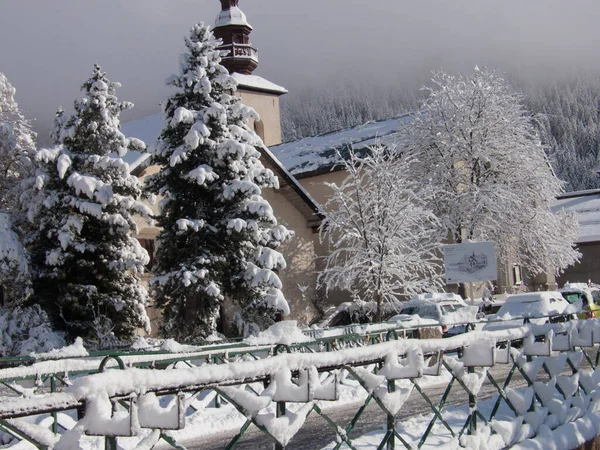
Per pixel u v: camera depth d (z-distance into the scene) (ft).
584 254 177.78
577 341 29.96
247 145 78.48
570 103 479.82
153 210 97.40
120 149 80.38
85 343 73.51
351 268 98.63
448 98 119.24
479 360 22.04
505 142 116.67
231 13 175.63
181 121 75.87
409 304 82.28
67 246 75.10
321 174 135.13
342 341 46.24
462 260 83.71
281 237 78.84
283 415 15.87
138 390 13.08
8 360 31.73
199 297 75.41
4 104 87.81
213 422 36.96
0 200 81.35
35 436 12.52
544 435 25.25
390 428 18.62
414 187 108.27
